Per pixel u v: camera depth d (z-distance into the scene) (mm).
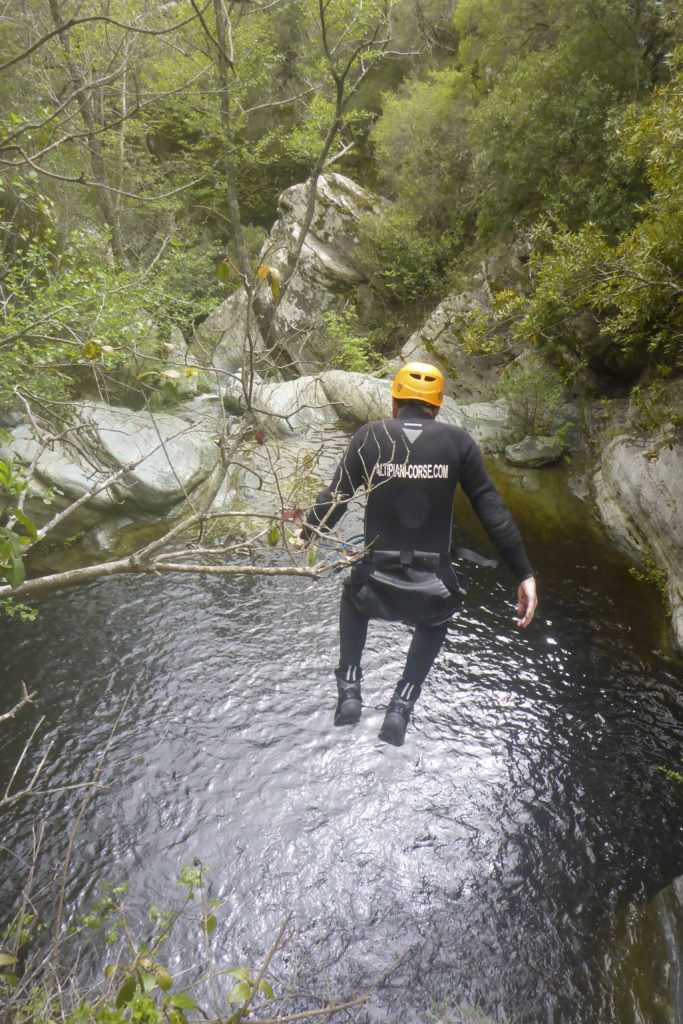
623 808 4438
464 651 5773
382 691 5344
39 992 2109
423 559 2561
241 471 7945
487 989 3465
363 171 17016
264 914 3807
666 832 4277
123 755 4816
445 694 5309
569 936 3717
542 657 5719
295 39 16281
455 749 4844
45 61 9086
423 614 2586
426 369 2713
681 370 7875
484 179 11125
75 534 7227
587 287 6254
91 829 4297
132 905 3832
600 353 9375
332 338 12281
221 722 5078
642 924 3725
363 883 3988
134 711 5195
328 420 10180
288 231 14625
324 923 3777
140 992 1512
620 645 5844
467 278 12000
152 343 6461
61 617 6219
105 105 10094
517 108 9742
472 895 3934
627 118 5707
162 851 4156
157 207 12164
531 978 3520
